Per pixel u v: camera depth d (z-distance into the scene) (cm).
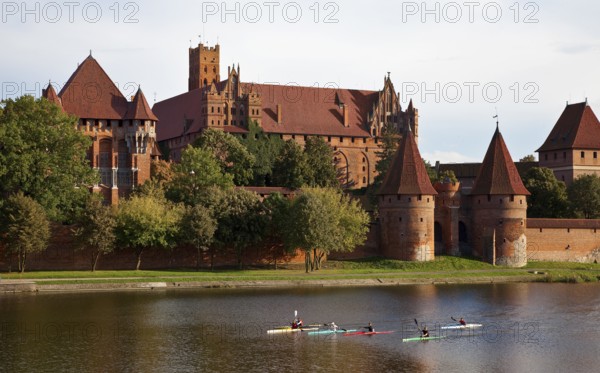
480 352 11400
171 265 18162
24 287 15212
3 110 18075
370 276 17750
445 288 16950
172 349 11212
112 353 10956
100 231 16738
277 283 16862
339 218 18838
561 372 10531
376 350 11431
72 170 18000
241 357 10906
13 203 16225
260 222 18362
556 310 14438
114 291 15488
